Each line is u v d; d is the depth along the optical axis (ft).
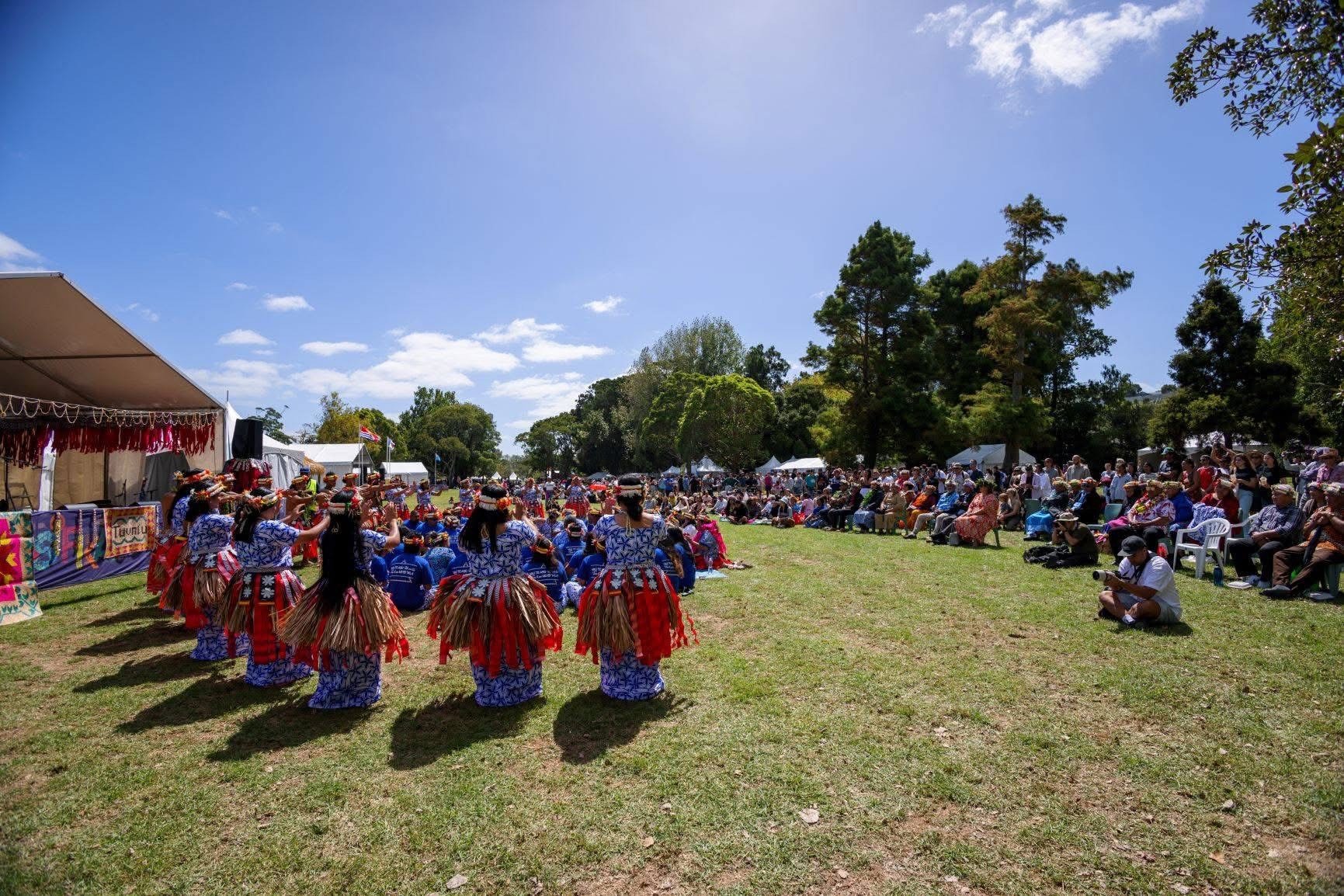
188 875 9.41
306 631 14.80
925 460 123.54
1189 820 10.52
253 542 16.93
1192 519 30.09
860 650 19.12
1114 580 21.52
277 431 229.86
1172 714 14.20
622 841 10.10
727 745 13.12
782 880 9.21
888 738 13.37
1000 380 119.75
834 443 119.85
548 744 13.33
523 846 10.02
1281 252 13.08
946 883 9.15
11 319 33.53
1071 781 11.70
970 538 40.45
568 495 59.77
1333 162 11.28
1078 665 17.28
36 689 16.80
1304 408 88.07
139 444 42.04
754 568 33.83
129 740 13.74
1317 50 12.96
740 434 131.44
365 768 12.41
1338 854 9.61
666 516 34.55
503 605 15.02
